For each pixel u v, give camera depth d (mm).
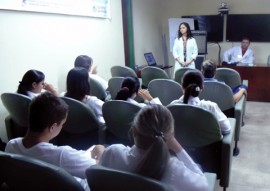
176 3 7180
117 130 2207
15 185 1208
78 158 1310
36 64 3156
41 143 1286
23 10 2896
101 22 4531
